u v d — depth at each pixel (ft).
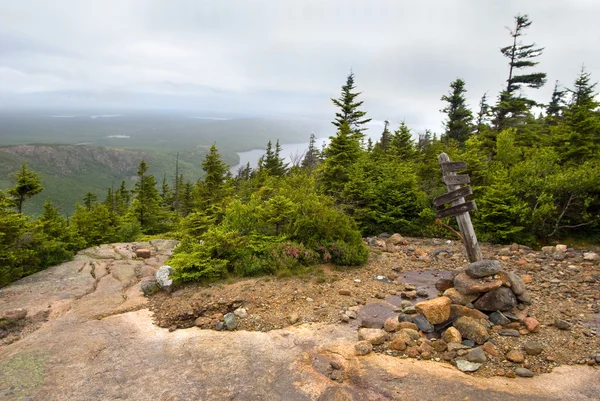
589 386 14.92
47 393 15.39
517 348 17.63
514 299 20.76
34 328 22.12
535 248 36.45
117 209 144.46
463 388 15.20
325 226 34.30
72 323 22.77
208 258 29.25
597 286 24.93
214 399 15.05
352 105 84.58
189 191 139.85
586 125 50.62
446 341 18.62
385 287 27.48
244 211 38.32
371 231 47.65
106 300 26.76
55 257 37.11
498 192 38.47
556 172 38.91
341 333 20.53
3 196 36.06
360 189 48.93
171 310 24.12
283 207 36.11
